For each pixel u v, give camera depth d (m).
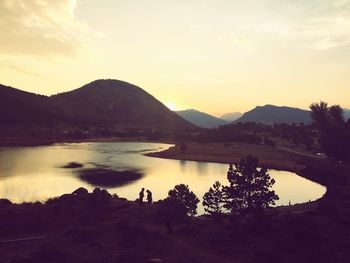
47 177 98.12
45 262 22.42
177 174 115.31
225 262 22.83
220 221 35.66
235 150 183.50
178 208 32.41
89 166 127.25
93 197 45.81
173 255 24.09
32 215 38.12
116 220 36.75
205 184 94.38
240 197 36.56
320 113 76.81
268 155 164.88
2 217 36.81
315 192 85.00
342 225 30.27
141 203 46.94
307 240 25.80
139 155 175.75
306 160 136.25
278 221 31.84
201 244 27.06
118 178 101.81
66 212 40.69
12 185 83.25
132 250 24.14
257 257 23.36
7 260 23.55
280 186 94.50
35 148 197.88
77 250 25.12
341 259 22.33
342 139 72.12
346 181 68.62
